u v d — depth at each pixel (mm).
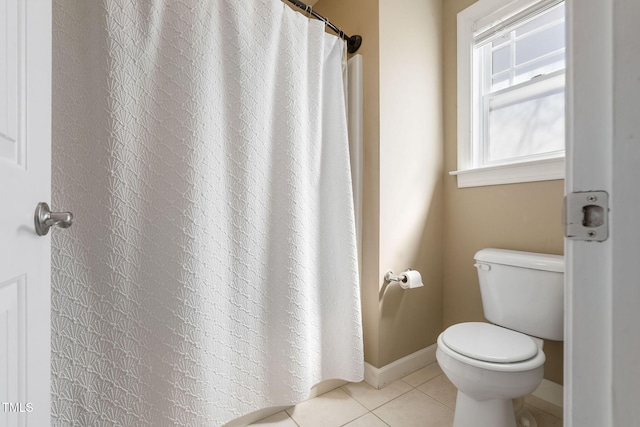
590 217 299
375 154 1490
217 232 1022
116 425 855
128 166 871
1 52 469
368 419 1232
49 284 608
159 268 915
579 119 306
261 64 1109
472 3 1600
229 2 1051
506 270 1268
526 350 1000
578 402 307
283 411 1275
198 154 962
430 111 1673
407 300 1584
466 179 1598
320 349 1333
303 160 1214
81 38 828
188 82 950
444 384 1481
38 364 563
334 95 1394
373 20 1481
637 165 267
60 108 805
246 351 1095
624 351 274
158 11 917
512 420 1032
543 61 1393
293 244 1167
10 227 475
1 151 461
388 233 1500
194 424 958
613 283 281
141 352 891
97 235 839
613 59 281
